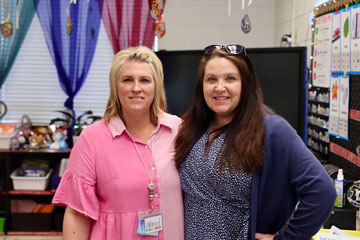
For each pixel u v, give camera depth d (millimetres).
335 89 2879
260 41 4926
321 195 1469
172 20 4867
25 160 4621
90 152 1747
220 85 1614
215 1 4855
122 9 4688
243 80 1629
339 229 2162
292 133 1566
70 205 1725
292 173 1552
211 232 1641
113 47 4730
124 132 1791
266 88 2838
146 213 1723
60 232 4492
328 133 3039
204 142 1723
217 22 4879
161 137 1858
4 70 4742
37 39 4754
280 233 1583
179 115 3039
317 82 3287
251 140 1562
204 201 1664
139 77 1724
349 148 2660
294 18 4078
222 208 1634
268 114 1633
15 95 4812
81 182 1722
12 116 4832
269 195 1607
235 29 4895
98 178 1743
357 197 2250
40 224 4508
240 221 1630
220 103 1634
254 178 1573
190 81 3004
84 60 4738
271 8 4895
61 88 4777
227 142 1625
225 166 1592
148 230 1702
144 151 1792
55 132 4582
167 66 3045
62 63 4734
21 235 4477
